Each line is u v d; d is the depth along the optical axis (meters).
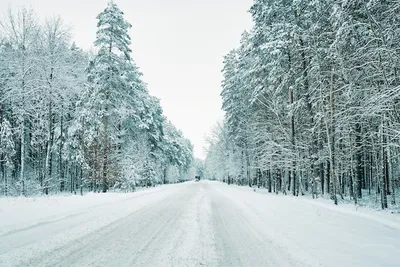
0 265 4.87
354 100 15.38
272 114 23.98
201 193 23.12
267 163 24.33
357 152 19.94
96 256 5.42
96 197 18.25
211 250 5.91
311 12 18.45
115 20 25.55
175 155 69.06
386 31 12.16
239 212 11.59
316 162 19.41
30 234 7.13
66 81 25.19
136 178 29.47
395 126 12.23
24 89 22.67
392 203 17.41
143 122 37.62
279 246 6.22
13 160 29.70
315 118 19.12
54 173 35.22
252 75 25.14
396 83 12.01
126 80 29.34
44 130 28.84
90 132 25.45
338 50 15.06
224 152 49.62
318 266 4.84
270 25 22.25
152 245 6.25
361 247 6.04
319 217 10.22
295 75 21.45
